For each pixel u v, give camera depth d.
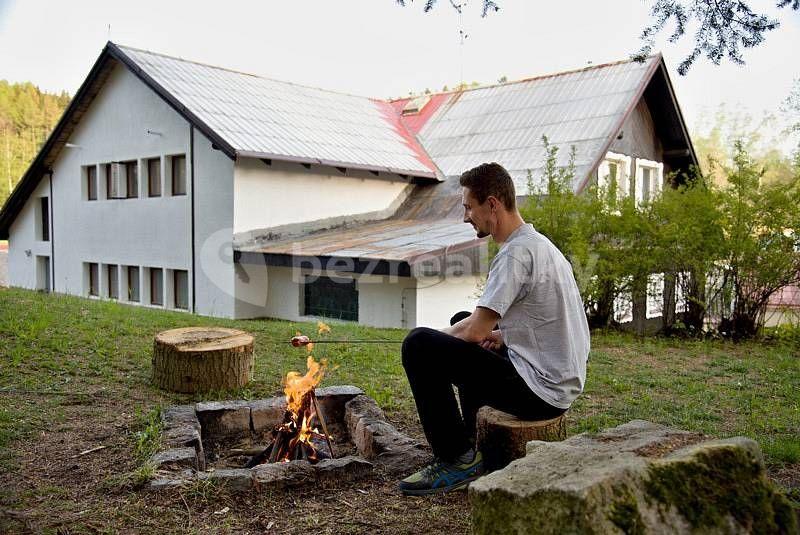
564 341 3.20
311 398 4.40
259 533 2.96
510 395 3.27
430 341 3.25
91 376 5.79
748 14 5.24
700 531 2.21
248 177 14.83
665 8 5.40
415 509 3.21
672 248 11.28
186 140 15.83
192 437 4.00
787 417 5.36
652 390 6.45
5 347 6.47
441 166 18.25
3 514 3.01
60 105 53.03
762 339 11.08
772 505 2.36
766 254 10.66
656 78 18.06
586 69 19.34
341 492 3.43
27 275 22.81
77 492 3.33
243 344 5.68
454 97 21.23
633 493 2.21
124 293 18.30
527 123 18.22
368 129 18.77
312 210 15.94
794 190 10.78
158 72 16.28
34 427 4.36
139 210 17.41
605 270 11.42
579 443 2.77
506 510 2.28
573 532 2.11
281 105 17.69
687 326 11.66
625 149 17.67
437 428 3.32
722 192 11.06
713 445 2.47
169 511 3.13
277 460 4.20
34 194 21.81
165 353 5.50
